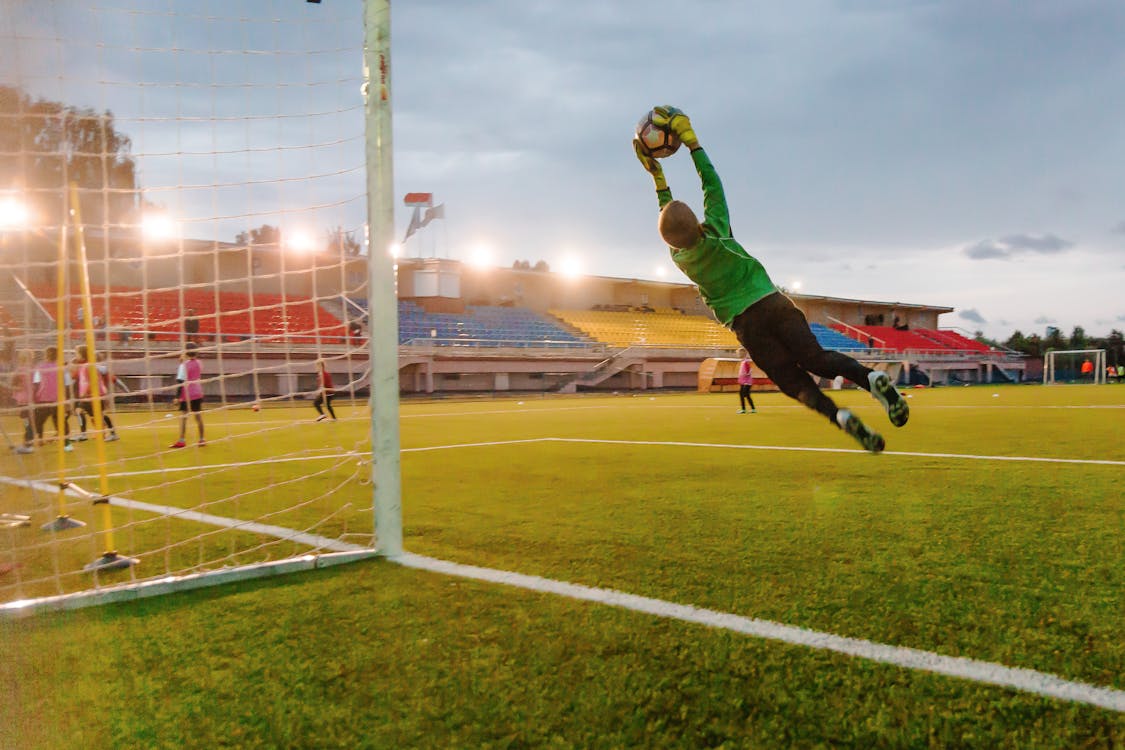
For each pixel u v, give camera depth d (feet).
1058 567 11.78
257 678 8.17
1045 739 6.55
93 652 9.02
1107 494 18.34
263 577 12.05
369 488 21.88
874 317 182.80
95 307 39.40
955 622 9.36
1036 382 185.16
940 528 14.78
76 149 12.44
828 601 10.27
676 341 137.18
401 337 102.37
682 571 11.91
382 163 13.11
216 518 17.51
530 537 14.57
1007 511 16.39
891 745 6.52
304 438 39.81
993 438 32.94
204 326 72.38
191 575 11.82
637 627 9.37
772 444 31.96
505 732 6.89
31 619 10.18
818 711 7.13
